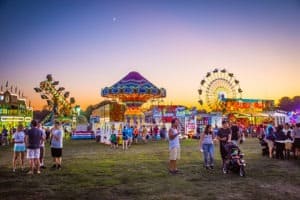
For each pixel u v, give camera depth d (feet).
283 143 42.78
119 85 85.51
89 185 26.02
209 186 25.57
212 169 33.94
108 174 31.14
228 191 23.85
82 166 36.50
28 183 26.73
